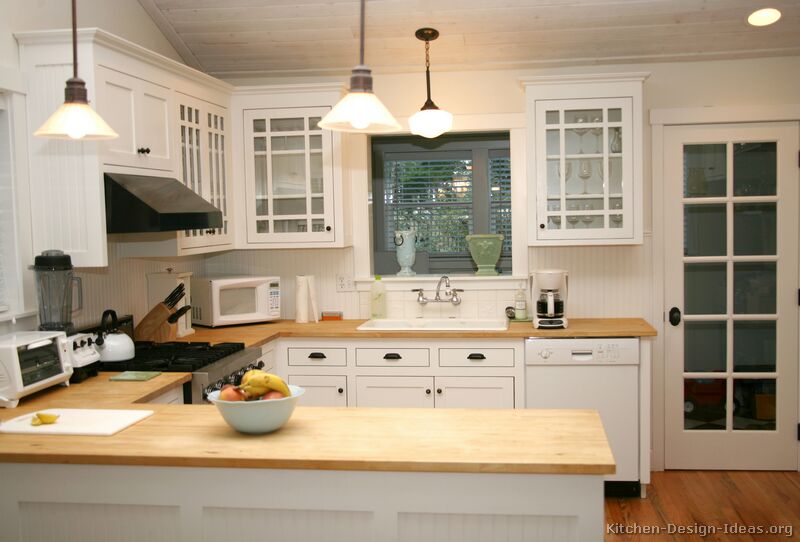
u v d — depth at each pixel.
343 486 1.81
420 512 1.80
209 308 4.03
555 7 3.63
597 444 1.87
